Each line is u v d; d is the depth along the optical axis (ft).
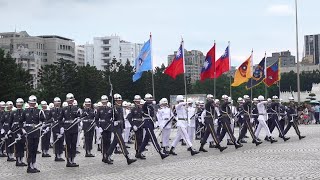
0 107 82.48
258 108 93.40
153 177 49.96
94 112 76.89
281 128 98.17
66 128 64.39
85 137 77.77
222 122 83.10
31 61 557.33
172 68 96.07
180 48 94.79
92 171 57.72
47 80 275.59
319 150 74.74
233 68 342.85
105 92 294.66
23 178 53.52
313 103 195.11
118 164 64.59
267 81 138.82
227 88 330.75
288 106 102.89
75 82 281.95
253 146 86.79
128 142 102.83
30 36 618.44
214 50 99.19
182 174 51.75
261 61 123.44
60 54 622.54
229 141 91.56
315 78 531.50
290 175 48.37
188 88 330.95
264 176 48.21
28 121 59.62
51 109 76.54
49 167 64.08
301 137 100.32
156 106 104.06
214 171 53.42
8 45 603.67
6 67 228.02
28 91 243.40
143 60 98.58
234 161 63.41
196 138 108.78
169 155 74.90
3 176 55.93
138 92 309.42
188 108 91.50
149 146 93.30
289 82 529.45
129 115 71.72
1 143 79.56
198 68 453.58
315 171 50.96
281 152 73.31
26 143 59.88
